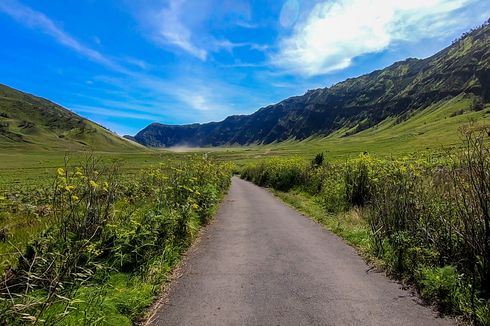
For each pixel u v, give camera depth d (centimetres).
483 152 616
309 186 2308
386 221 848
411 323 507
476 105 19150
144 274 673
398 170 973
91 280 609
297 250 909
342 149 14650
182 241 938
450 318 519
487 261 552
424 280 612
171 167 1253
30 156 16600
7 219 1023
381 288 639
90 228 684
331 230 1148
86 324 448
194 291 636
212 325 508
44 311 455
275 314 541
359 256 846
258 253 886
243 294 620
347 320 518
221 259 838
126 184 1389
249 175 4681
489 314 489
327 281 679
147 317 536
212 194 1474
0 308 403
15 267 568
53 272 535
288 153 15688
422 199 782
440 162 868
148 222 822
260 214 1528
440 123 17025
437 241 666
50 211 1046
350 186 1453
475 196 592
